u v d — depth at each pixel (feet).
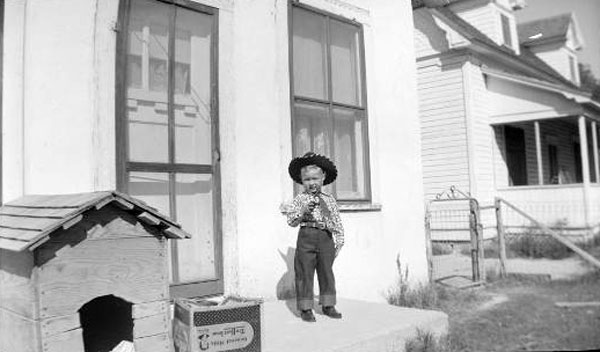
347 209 18.44
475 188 38.14
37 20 11.85
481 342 14.74
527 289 22.29
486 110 40.70
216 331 9.78
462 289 22.57
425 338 12.93
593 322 16.70
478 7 46.60
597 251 31.89
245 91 15.93
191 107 14.75
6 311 9.07
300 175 14.61
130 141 13.32
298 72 17.90
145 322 9.35
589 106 37.93
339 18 19.36
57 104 12.00
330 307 13.53
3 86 11.65
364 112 20.06
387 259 19.85
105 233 8.93
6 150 11.49
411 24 22.40
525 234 34.71
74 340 8.52
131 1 13.55
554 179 49.19
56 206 9.15
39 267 8.24
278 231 16.31
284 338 11.47
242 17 16.03
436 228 39.47
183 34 14.73
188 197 14.52
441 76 40.11
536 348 14.28
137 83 13.60
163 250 9.65
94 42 12.72
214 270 14.83
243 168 15.67
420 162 22.06
